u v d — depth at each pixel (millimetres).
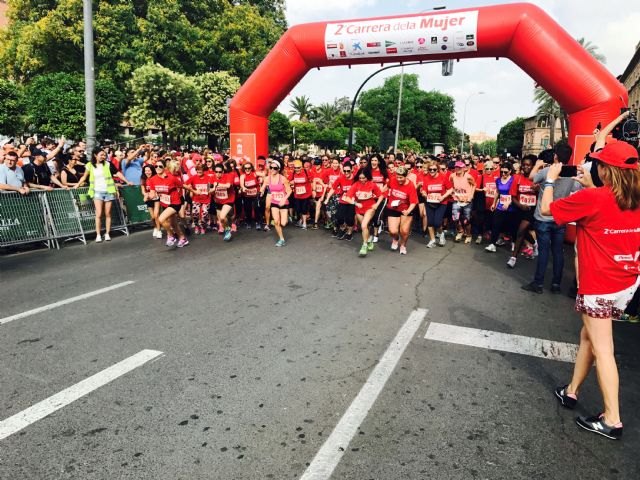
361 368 3664
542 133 82125
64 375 3520
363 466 2500
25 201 8094
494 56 10375
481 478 2422
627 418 3035
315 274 6645
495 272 6977
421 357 3885
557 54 9156
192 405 3096
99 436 2756
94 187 8953
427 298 5555
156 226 9586
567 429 2889
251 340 4199
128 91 26609
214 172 9969
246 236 9906
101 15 25516
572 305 5426
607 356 2803
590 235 2795
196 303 5254
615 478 2445
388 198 8188
